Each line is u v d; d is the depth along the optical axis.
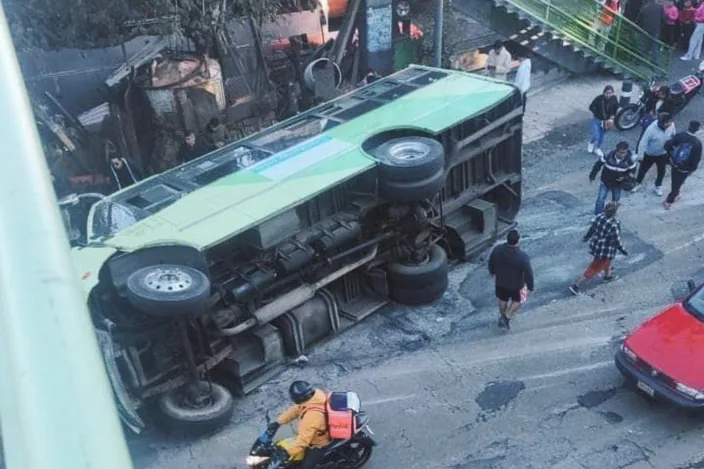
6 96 1.26
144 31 13.05
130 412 7.00
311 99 14.07
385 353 8.95
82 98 13.51
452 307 9.67
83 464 0.73
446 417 7.94
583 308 9.42
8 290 0.90
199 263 7.56
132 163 12.59
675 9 17.39
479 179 10.70
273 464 6.69
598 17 16.20
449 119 9.59
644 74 16.30
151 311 6.98
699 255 10.29
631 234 10.84
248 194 8.31
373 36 14.90
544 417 7.83
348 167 8.72
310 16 15.84
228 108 13.67
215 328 7.95
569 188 12.22
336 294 9.52
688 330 7.90
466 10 15.15
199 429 7.76
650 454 7.27
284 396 8.38
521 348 8.84
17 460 0.74
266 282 8.19
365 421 6.83
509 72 15.45
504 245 8.62
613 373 8.33
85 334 0.87
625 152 10.59
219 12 13.04
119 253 7.44
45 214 1.02
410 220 9.28
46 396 0.79
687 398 7.38
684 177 11.08
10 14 11.23
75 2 11.66
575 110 14.99
